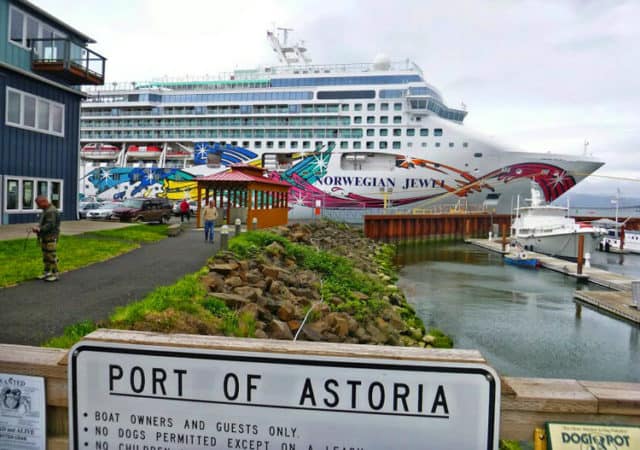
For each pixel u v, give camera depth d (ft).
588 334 57.67
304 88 169.58
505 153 163.43
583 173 173.58
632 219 262.47
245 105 174.50
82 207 113.29
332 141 166.20
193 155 180.14
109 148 196.13
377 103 163.43
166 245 61.11
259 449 6.61
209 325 27.12
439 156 161.89
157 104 184.24
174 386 6.70
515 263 118.93
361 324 45.57
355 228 158.92
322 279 59.31
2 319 26.35
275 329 33.83
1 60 68.49
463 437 6.37
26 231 62.54
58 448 8.00
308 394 6.53
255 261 52.37
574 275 98.63
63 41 81.35
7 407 8.07
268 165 171.12
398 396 6.42
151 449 6.80
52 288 34.19
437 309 70.03
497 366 46.91
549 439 7.29
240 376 6.62
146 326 24.13
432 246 168.35
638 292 64.75
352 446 6.50
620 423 7.48
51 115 78.69
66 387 7.98
